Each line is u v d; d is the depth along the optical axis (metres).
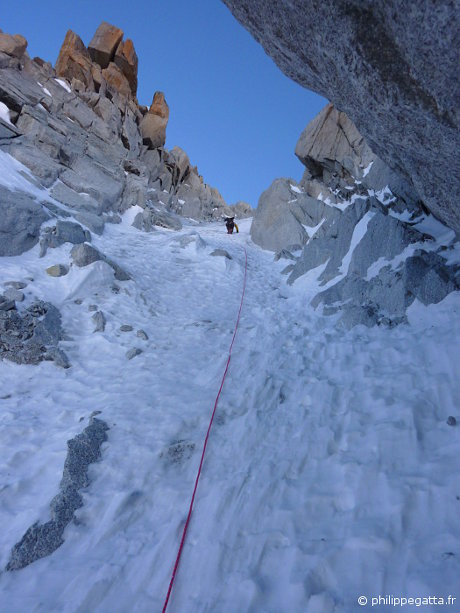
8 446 3.96
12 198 8.62
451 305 5.24
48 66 16.25
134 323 7.19
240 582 2.50
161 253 11.64
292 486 3.19
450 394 3.69
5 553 2.92
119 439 4.11
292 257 13.32
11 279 6.95
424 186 4.50
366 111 3.53
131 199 15.11
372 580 2.29
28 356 5.58
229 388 5.07
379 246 7.82
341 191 14.58
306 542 2.66
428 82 2.64
